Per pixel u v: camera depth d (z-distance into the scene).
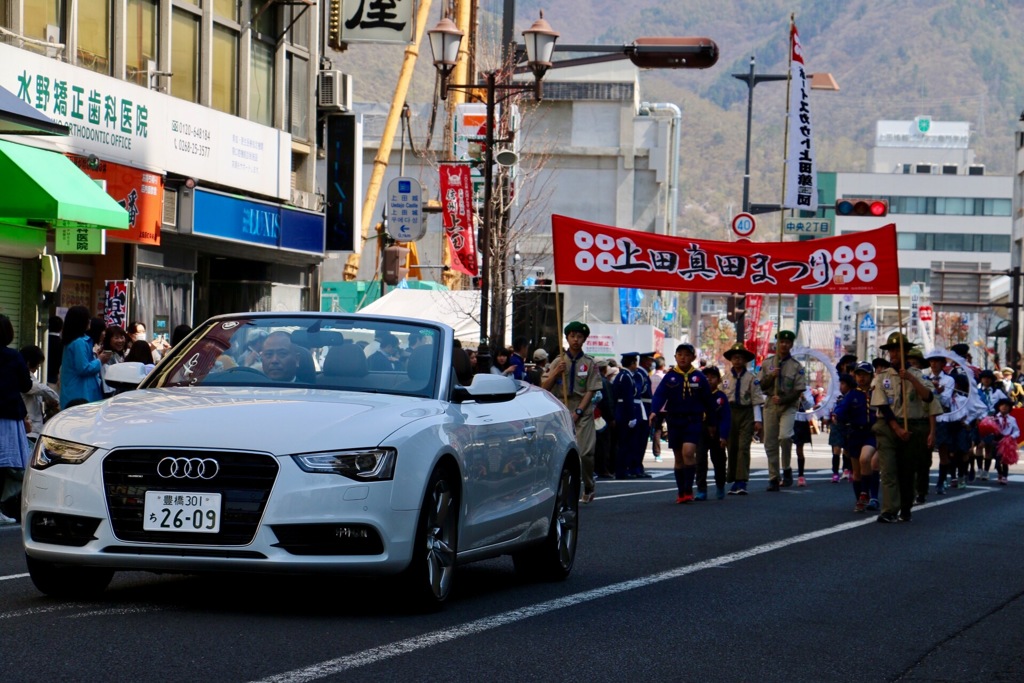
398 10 64.12
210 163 53.81
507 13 55.91
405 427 15.18
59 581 15.98
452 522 16.02
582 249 47.16
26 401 27.94
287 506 14.19
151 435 14.48
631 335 118.12
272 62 60.78
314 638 13.85
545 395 20.34
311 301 66.38
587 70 134.88
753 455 67.00
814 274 46.09
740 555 23.61
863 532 29.00
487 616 15.83
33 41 43.28
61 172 41.84
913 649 15.12
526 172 90.25
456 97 70.06
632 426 48.41
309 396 15.95
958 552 25.62
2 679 11.55
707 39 50.62
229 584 17.69
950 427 46.19
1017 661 14.70
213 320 18.12
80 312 28.56
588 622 15.84
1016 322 129.12
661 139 134.50
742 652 14.42
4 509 26.30
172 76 52.72
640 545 24.81
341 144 65.81
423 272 116.88
